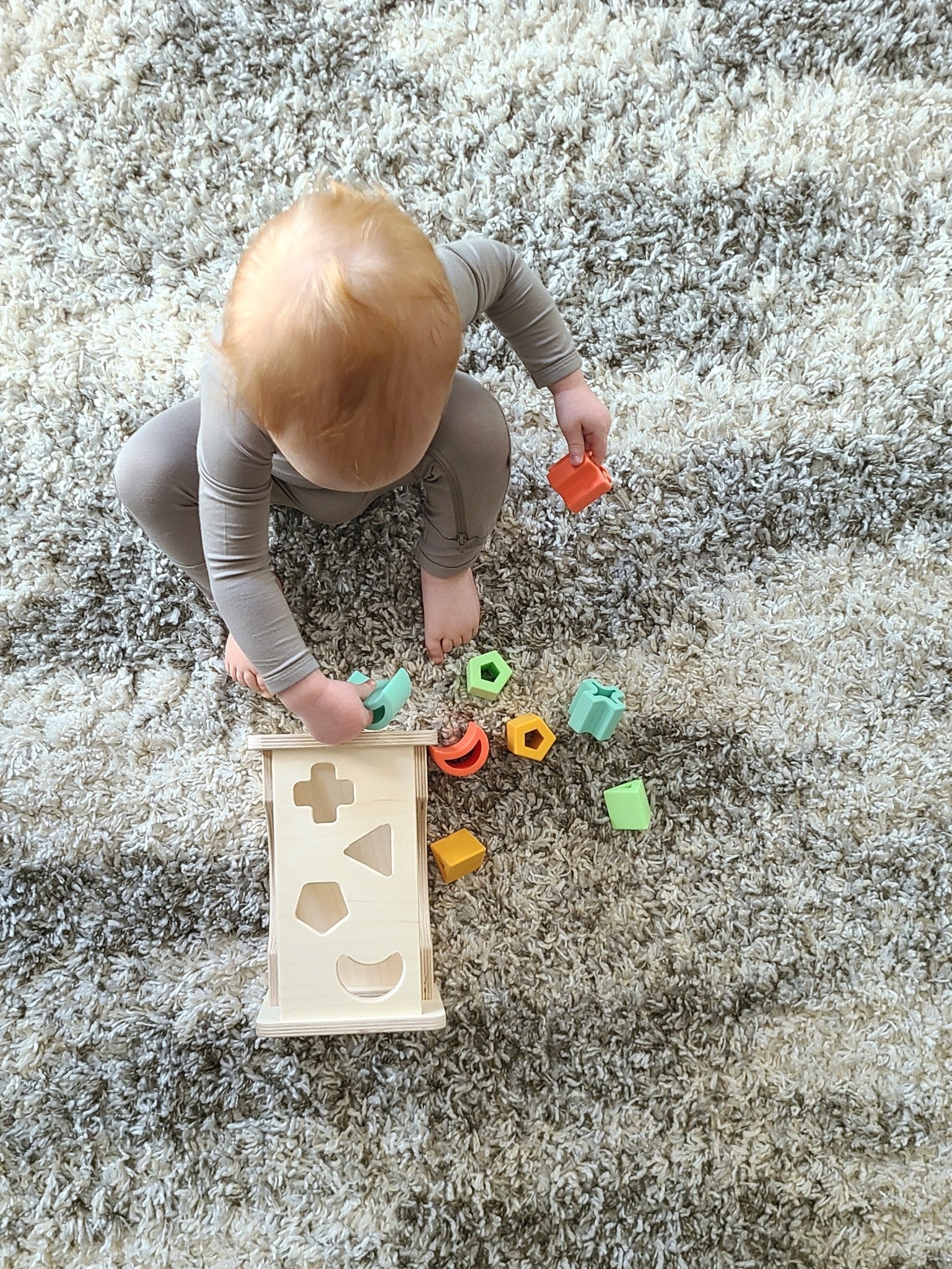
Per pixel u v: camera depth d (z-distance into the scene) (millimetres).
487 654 967
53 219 996
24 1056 938
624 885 983
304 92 1007
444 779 981
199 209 1001
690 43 1012
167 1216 921
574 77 1011
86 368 991
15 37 999
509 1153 940
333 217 600
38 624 981
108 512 988
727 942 981
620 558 1007
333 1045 949
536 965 967
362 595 993
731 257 1010
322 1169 932
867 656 1010
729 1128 955
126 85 1000
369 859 883
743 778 999
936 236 1012
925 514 1010
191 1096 938
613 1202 938
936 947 988
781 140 1008
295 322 580
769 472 1010
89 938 955
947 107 1008
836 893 992
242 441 708
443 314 605
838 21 1011
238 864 967
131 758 978
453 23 1006
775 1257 936
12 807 968
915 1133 960
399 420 618
